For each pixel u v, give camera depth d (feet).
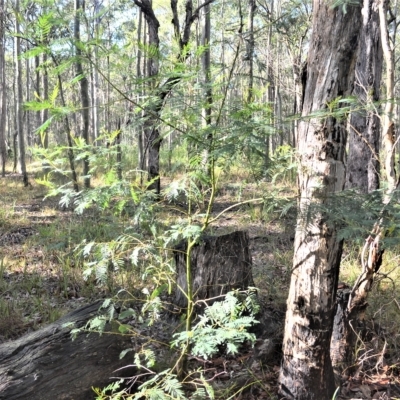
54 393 8.32
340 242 8.51
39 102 5.78
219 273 12.49
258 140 6.55
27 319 14.49
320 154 7.97
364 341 11.79
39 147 6.79
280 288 15.24
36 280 18.02
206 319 7.18
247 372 10.39
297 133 8.35
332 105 6.82
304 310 8.78
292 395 9.06
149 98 7.13
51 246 9.72
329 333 8.88
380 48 20.63
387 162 10.27
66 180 23.81
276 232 21.97
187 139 6.88
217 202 28.91
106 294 15.81
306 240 8.59
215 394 9.31
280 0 38.09
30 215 31.01
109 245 7.25
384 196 8.32
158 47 6.98
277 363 11.05
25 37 5.92
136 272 16.60
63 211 32.12
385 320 12.87
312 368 8.88
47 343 9.05
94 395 8.61
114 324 9.57
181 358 8.04
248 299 7.81
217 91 7.21
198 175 7.20
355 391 10.08
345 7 7.39
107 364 8.98
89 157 6.83
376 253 10.07
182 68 6.69
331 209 7.18
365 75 20.67
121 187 6.96
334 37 7.79
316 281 8.61
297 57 23.35
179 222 8.12
